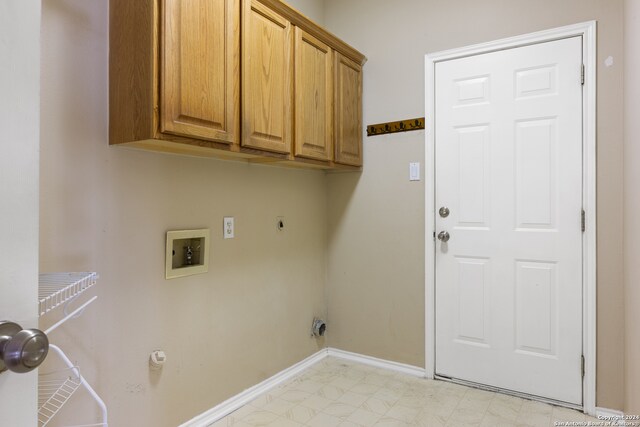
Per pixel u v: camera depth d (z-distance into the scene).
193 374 1.86
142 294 1.63
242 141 1.70
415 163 2.49
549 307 2.11
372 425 1.89
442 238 2.40
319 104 2.22
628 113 1.75
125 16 1.44
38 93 0.54
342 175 2.79
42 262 1.31
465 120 2.33
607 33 1.94
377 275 2.64
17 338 0.48
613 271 1.93
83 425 1.40
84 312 1.43
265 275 2.30
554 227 2.10
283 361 2.44
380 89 2.62
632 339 1.66
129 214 1.58
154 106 1.36
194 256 1.89
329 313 2.85
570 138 2.05
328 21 2.85
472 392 2.24
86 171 1.43
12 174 0.51
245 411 2.03
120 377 1.55
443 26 2.39
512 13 2.19
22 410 0.53
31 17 0.53
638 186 1.52
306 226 2.66
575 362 2.04
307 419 1.95
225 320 2.03
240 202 2.12
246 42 1.70
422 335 2.46
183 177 1.81
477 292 2.30
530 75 2.15
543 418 1.94
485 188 2.28
